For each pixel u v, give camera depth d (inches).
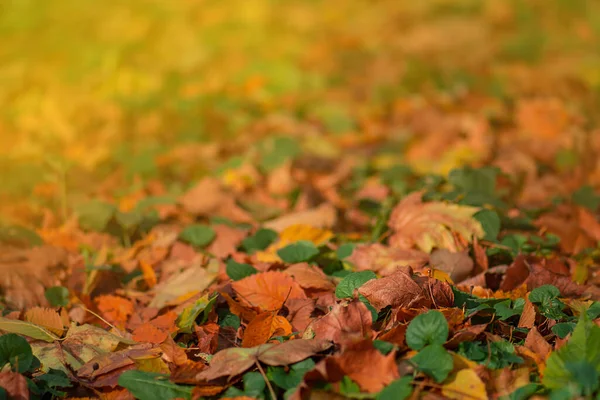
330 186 172.6
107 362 97.9
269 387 86.7
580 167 177.0
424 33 319.3
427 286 102.9
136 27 310.8
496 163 175.8
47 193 170.9
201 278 121.6
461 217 125.4
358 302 94.7
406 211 131.2
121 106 231.0
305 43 307.7
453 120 216.1
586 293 112.7
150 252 137.3
